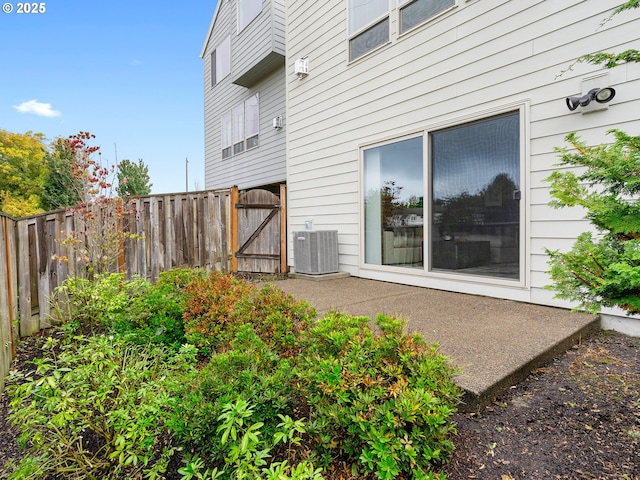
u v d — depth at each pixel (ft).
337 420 4.75
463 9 13.46
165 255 19.07
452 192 14.07
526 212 11.76
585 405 6.19
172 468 5.57
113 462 5.60
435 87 14.52
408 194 15.83
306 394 5.50
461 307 11.62
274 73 30.60
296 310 8.68
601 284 4.84
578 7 10.62
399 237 16.33
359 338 5.84
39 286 12.94
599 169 5.25
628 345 8.86
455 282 13.96
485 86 12.86
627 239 5.06
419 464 4.45
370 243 17.95
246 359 5.81
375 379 5.19
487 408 6.23
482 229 13.07
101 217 15.12
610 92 9.86
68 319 12.76
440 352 7.70
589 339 9.38
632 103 9.64
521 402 6.40
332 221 19.99
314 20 20.65
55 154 44.86
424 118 14.97
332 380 4.94
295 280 18.67
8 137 52.65
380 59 16.84
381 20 16.80
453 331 9.14
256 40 29.14
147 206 18.43
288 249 23.11
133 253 17.85
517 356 7.48
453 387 5.28
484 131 13.01
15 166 51.47
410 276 15.78
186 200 19.94
